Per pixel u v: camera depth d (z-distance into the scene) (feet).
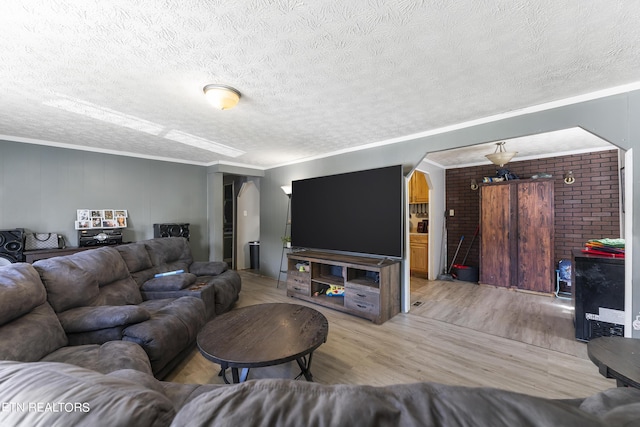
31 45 4.77
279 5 3.90
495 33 4.59
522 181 13.82
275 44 4.86
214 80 6.16
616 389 1.99
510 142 11.81
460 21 4.29
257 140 11.37
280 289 14.43
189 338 7.09
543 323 9.72
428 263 16.51
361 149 12.24
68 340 5.68
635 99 6.34
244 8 3.95
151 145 12.19
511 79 6.20
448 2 3.88
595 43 4.84
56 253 10.64
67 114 8.24
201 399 1.58
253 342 5.38
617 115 6.55
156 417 1.62
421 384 1.70
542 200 13.30
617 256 7.96
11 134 10.32
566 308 11.28
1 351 4.12
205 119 8.75
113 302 7.40
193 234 16.08
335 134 10.53
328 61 5.43
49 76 5.91
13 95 6.86
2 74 5.79
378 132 10.27
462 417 1.40
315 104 7.59
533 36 4.66
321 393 1.61
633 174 6.37
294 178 15.66
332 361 7.21
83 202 12.26
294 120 8.88
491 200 14.75
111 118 8.61
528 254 13.66
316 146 12.41
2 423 1.55
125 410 1.56
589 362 7.07
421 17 4.19
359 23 4.32
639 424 1.40
